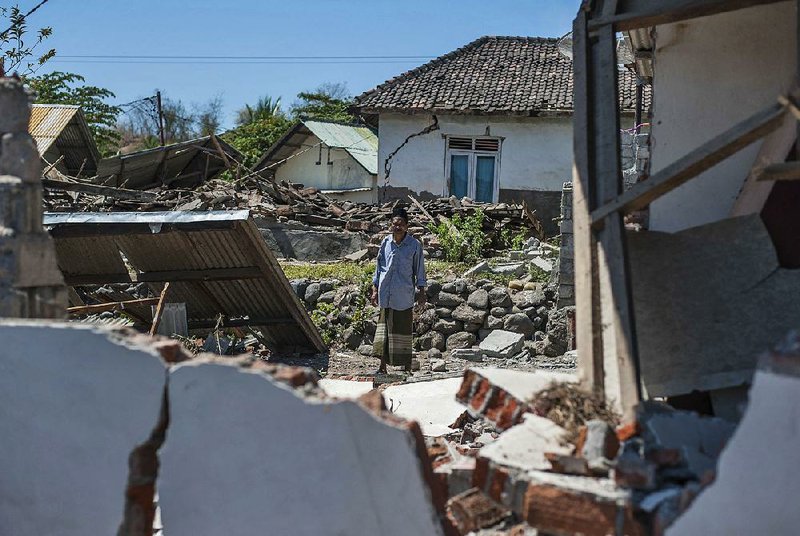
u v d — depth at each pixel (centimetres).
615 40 504
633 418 387
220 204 2269
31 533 408
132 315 1352
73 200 2189
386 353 1164
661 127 626
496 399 437
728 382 429
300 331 1380
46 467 402
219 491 362
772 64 596
